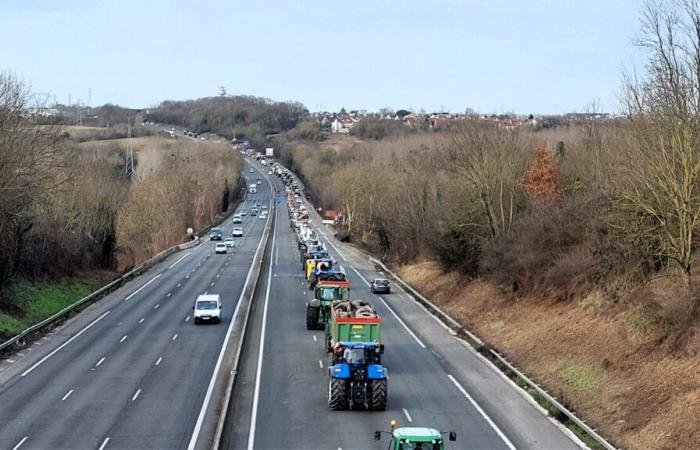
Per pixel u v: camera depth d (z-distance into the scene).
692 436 29.14
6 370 43.78
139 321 60.00
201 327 57.47
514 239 59.06
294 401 36.88
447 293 70.75
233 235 151.25
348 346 35.97
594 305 46.69
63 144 86.62
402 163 140.50
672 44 40.38
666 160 39.78
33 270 69.62
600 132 72.12
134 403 36.59
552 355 43.97
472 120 78.81
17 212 62.16
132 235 123.12
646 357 37.44
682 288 40.00
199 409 35.56
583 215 54.22
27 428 32.59
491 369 44.41
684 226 39.94
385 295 75.50
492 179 67.38
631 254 46.25
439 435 25.22
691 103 40.03
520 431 32.47
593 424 33.56
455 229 69.81
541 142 78.19
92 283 79.81
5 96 60.66
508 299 58.31
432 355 48.31
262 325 58.12
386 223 107.00
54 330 56.31
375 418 34.19
